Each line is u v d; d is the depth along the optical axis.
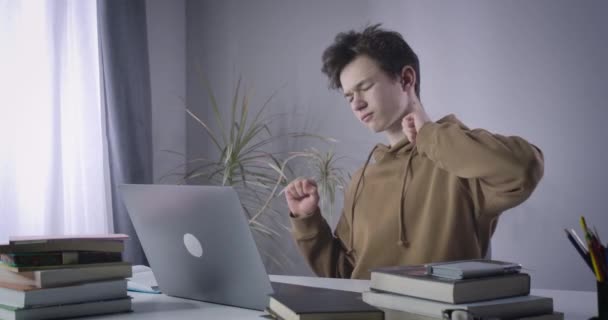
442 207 1.87
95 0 2.90
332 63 2.17
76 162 2.79
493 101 3.02
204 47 3.77
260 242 3.53
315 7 3.48
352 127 3.36
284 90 3.55
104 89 2.96
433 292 0.94
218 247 1.17
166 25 3.67
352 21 3.37
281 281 1.54
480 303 0.91
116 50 2.97
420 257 1.87
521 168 1.59
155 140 3.57
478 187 1.80
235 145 3.33
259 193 3.53
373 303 1.04
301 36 3.51
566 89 2.86
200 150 3.76
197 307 1.23
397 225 1.94
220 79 3.73
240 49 3.68
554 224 2.89
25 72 2.57
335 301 1.02
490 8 3.03
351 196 2.12
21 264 1.10
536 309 0.95
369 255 1.96
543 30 2.91
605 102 2.78
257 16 3.64
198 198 1.14
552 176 2.89
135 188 1.28
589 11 2.81
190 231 1.21
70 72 2.78
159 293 1.41
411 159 1.98
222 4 3.73
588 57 2.82
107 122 2.96
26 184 2.57
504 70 3.00
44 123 2.65
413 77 2.11
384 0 3.29
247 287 1.17
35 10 2.62
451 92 3.12
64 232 2.70
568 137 2.86
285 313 0.98
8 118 2.49
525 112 2.95
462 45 3.09
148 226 1.31
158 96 3.60
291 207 1.88
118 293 1.18
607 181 2.79
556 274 2.88
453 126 1.71
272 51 3.59
